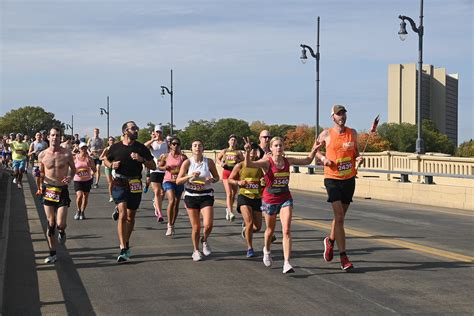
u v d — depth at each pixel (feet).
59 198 31.48
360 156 28.66
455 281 26.22
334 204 28.37
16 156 76.84
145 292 24.76
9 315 21.63
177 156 39.78
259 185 31.96
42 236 39.96
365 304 22.58
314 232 41.27
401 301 22.95
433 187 63.98
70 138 66.85
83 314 21.71
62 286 25.94
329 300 23.20
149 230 42.68
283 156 28.48
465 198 59.77
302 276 27.37
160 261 31.14
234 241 37.45
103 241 37.91
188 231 42.11
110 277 27.58
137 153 30.76
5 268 29.53
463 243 36.70
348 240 37.60
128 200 30.86
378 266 29.43
